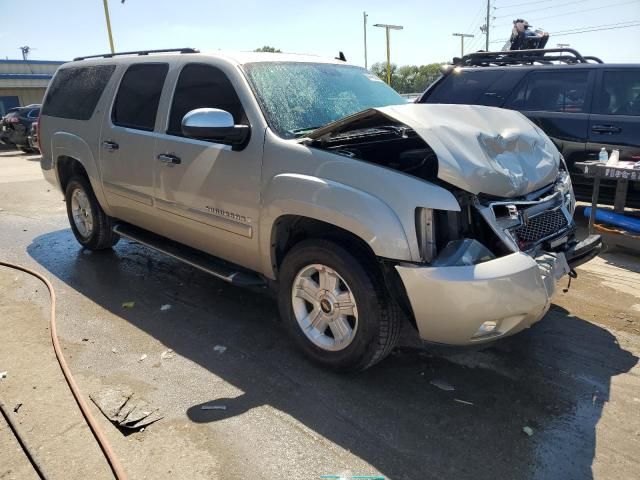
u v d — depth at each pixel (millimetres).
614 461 2586
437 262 2830
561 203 3529
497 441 2729
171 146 4066
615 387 3191
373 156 3664
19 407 2996
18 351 3623
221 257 4039
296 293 3416
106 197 5016
